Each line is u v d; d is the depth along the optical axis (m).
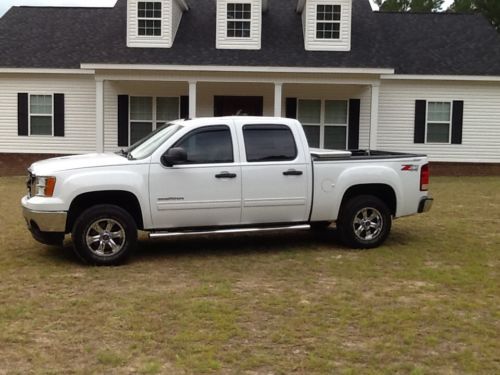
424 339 4.66
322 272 6.80
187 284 6.25
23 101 18.78
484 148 19.19
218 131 7.42
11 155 19.00
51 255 7.59
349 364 4.18
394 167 8.08
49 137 18.94
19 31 19.81
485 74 18.62
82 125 18.91
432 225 9.99
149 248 8.16
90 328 4.86
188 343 4.54
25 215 7.20
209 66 16.47
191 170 7.22
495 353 4.40
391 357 4.30
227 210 7.39
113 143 18.92
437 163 19.25
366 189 8.16
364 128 19.03
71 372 4.02
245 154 7.46
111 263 7.06
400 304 5.58
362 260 7.39
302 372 4.04
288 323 5.00
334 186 7.80
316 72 16.53
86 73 18.50
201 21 19.38
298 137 7.68
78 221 6.94
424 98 18.98
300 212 7.71
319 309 5.39
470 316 5.25
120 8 20.75
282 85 18.02
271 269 6.93
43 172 6.98
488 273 6.79
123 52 17.48
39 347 4.46
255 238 8.91
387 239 8.77
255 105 19.12
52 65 18.36
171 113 19.02
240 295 5.83
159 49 17.77
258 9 17.83
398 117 19.06
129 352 4.36
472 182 17.03
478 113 19.06
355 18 19.81
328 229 9.32
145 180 7.09
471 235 9.10
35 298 5.70
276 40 18.47
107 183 6.95
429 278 6.54
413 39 20.33
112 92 18.73
